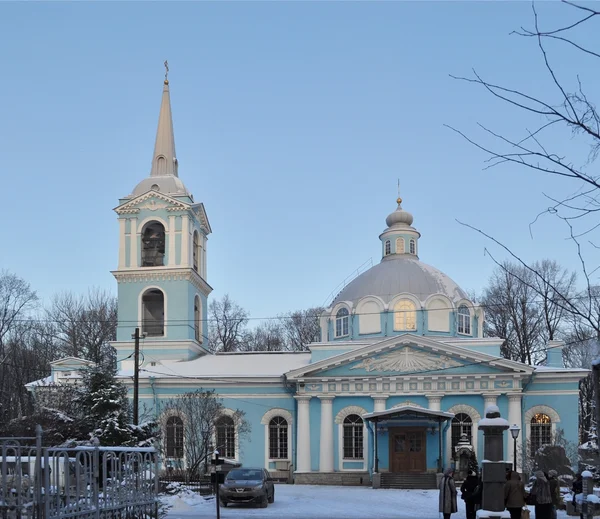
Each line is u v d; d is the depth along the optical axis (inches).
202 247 2532.0
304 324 3794.3
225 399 2241.6
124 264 2377.0
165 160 2476.6
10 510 677.3
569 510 1254.9
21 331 3073.3
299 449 2144.4
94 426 1616.6
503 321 2856.8
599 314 581.6
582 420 2610.7
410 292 2372.0
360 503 1552.7
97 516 779.4
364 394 2144.4
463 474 1946.4
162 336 2361.0
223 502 1461.6
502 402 2082.9
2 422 2079.2
